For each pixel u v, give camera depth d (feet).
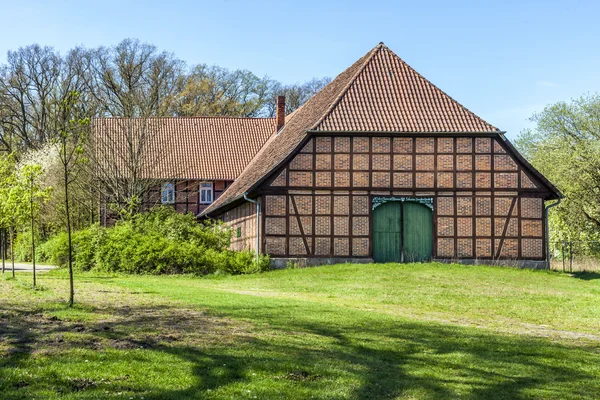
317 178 96.53
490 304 63.57
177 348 34.30
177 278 87.20
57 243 100.32
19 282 69.41
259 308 51.57
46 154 157.99
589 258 123.85
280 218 95.91
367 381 30.53
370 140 97.25
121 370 29.78
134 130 139.85
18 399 25.54
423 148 97.60
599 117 146.41
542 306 62.85
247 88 222.07
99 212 139.44
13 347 33.04
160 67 192.13
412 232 97.35
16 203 67.10
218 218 133.28
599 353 40.68
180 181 151.53
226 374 30.14
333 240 96.27
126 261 92.58
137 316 44.65
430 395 29.12
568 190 132.26
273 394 27.68
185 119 164.45
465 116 99.19
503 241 97.25
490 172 97.55
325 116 97.66
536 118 157.07
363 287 73.05
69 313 44.50
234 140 161.99
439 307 61.67
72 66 185.26
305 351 35.53
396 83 102.94
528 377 33.17
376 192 96.94
